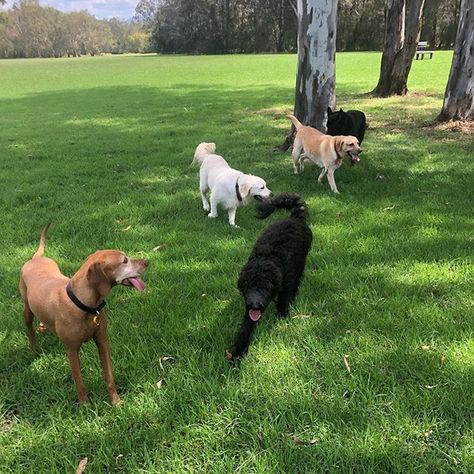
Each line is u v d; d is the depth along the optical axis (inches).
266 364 103.6
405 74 509.4
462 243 153.6
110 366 94.4
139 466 82.4
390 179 223.9
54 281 94.3
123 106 565.0
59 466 82.7
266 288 104.9
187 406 93.2
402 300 123.9
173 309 124.9
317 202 199.2
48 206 209.6
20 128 442.0
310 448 82.8
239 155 286.5
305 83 276.4
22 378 102.3
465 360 100.7
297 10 272.2
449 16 1733.5
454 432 84.7
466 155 258.4
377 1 1806.1
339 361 103.9
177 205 202.8
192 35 2303.2
